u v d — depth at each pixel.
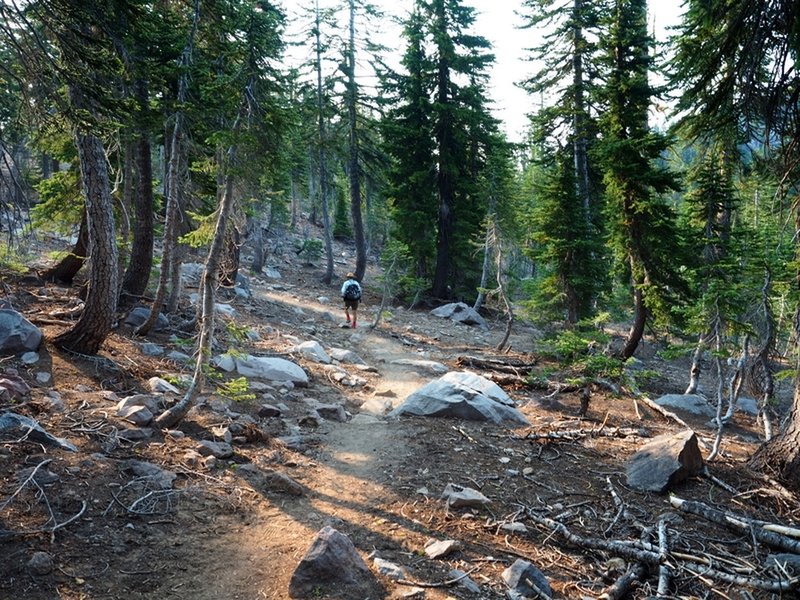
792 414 8.81
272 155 9.07
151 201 14.45
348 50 28.58
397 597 5.04
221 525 5.96
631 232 16.05
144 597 4.67
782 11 5.94
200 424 8.39
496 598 5.21
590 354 12.57
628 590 5.59
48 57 6.61
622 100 16.12
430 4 27.62
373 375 14.30
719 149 9.12
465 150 29.27
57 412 7.41
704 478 8.55
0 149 6.82
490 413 10.88
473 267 30.14
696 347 11.13
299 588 4.99
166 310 14.40
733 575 5.77
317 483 7.39
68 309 12.22
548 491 7.85
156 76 10.62
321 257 41.75
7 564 4.56
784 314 12.80
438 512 6.84
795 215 8.59
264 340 15.03
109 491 5.97
